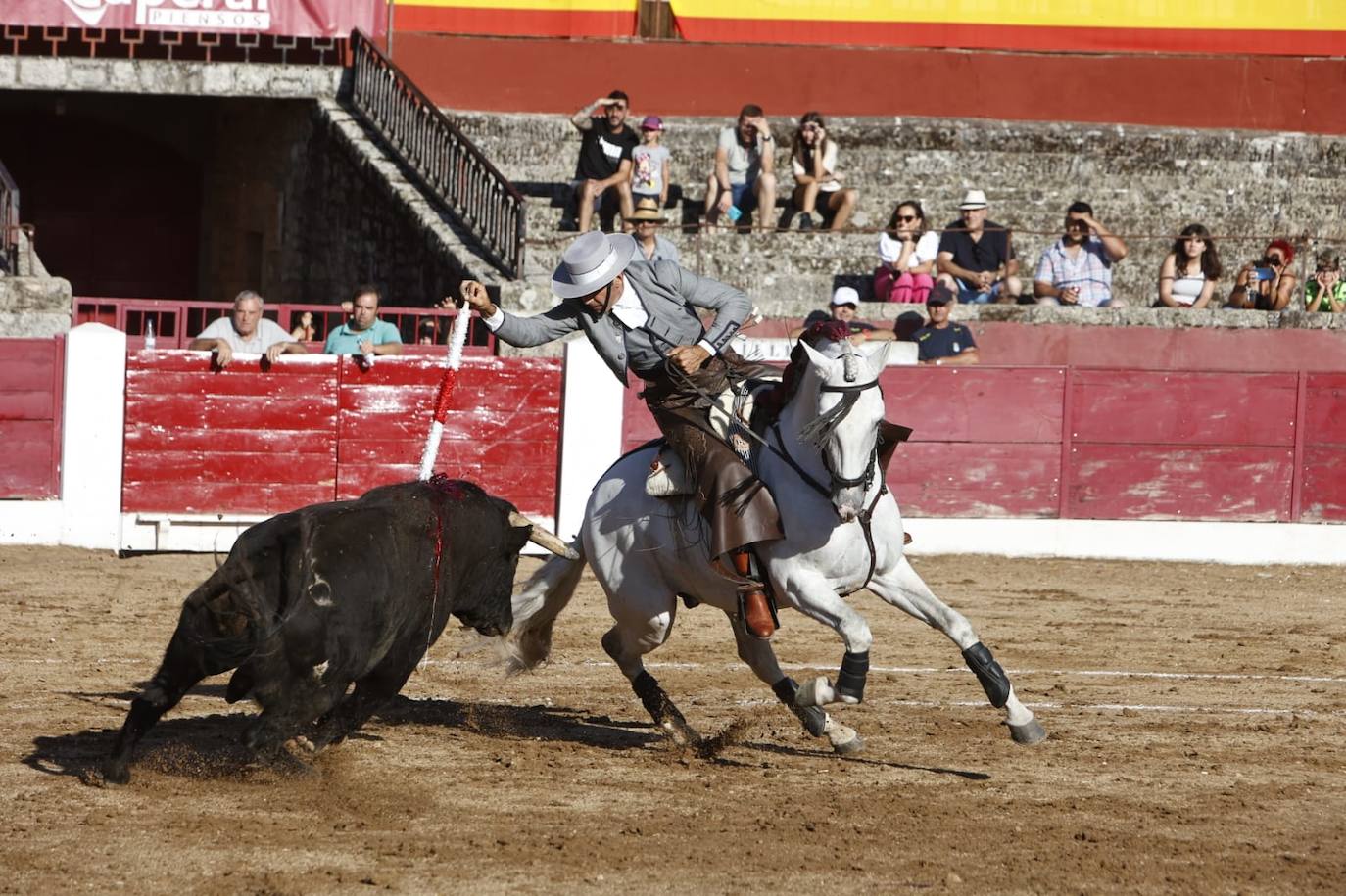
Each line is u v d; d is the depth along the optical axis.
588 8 53.22
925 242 43.19
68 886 13.38
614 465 18.80
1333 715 21.70
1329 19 55.31
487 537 17.20
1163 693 23.08
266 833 14.89
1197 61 55.25
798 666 24.48
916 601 17.73
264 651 14.51
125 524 34.50
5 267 41.34
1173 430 37.50
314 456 34.94
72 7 45.44
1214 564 37.38
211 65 47.81
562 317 18.08
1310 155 52.38
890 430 17.39
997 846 15.16
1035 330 41.28
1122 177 51.28
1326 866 14.83
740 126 45.56
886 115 54.59
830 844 15.08
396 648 16.20
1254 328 41.78
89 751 17.66
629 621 18.55
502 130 50.00
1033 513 37.38
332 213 47.69
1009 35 54.94
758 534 17.03
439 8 52.47
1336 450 37.78
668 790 16.94
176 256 58.94
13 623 25.91
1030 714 17.66
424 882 13.70
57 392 34.34
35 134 57.66
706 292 18.00
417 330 37.72
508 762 17.89
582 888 13.68
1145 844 15.35
